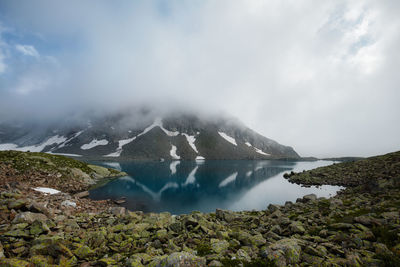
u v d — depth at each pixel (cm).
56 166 5688
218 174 10512
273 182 7638
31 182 4122
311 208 2450
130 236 1480
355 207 2122
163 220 1864
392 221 1309
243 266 910
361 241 1072
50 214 1819
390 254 878
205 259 959
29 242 1224
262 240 1243
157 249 1259
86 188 5378
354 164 7562
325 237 1286
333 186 5991
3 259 943
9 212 1630
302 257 958
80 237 1452
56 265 988
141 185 6556
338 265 855
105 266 1023
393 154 6869
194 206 4138
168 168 13888
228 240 1341
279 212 2297
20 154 5456
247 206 4212
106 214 2216
